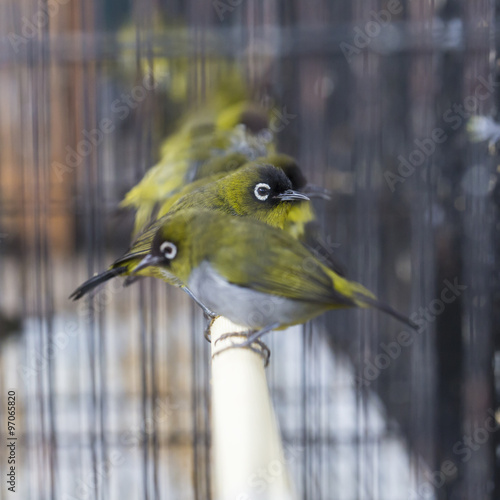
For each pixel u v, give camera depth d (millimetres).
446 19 10484
